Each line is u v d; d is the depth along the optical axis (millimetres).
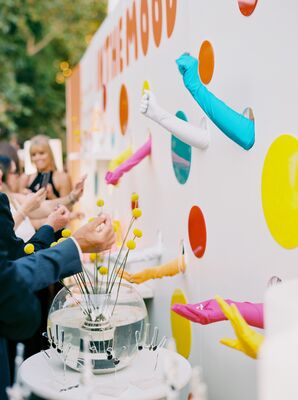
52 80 11555
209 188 2072
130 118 3307
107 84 4062
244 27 1744
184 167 2340
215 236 2029
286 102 1506
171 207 2535
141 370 1722
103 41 4250
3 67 9898
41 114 11602
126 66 3398
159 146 2703
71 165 6609
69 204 3359
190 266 2297
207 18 2053
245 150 1762
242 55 1767
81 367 1688
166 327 2635
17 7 9578
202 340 2168
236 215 1841
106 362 1678
